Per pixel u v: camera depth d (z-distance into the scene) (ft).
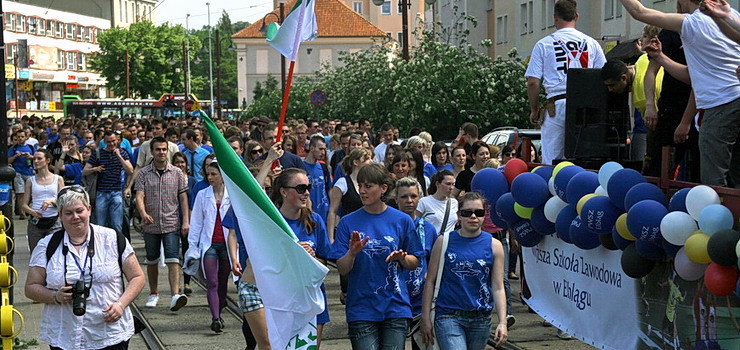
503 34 159.22
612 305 27.14
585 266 28.94
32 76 303.48
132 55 319.27
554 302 31.53
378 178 25.86
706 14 23.58
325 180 50.88
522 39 148.15
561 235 29.14
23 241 68.49
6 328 27.73
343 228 26.13
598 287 28.02
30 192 46.01
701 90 25.34
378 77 122.31
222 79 501.15
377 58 133.49
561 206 29.66
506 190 33.17
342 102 138.00
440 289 26.12
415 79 110.11
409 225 26.18
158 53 320.70
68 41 336.70
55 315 23.36
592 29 118.42
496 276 26.13
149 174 42.88
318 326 26.58
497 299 26.04
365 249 25.80
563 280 30.68
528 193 30.48
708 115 25.35
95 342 23.39
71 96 240.12
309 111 181.78
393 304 25.82
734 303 21.15
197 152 55.42
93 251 23.48
